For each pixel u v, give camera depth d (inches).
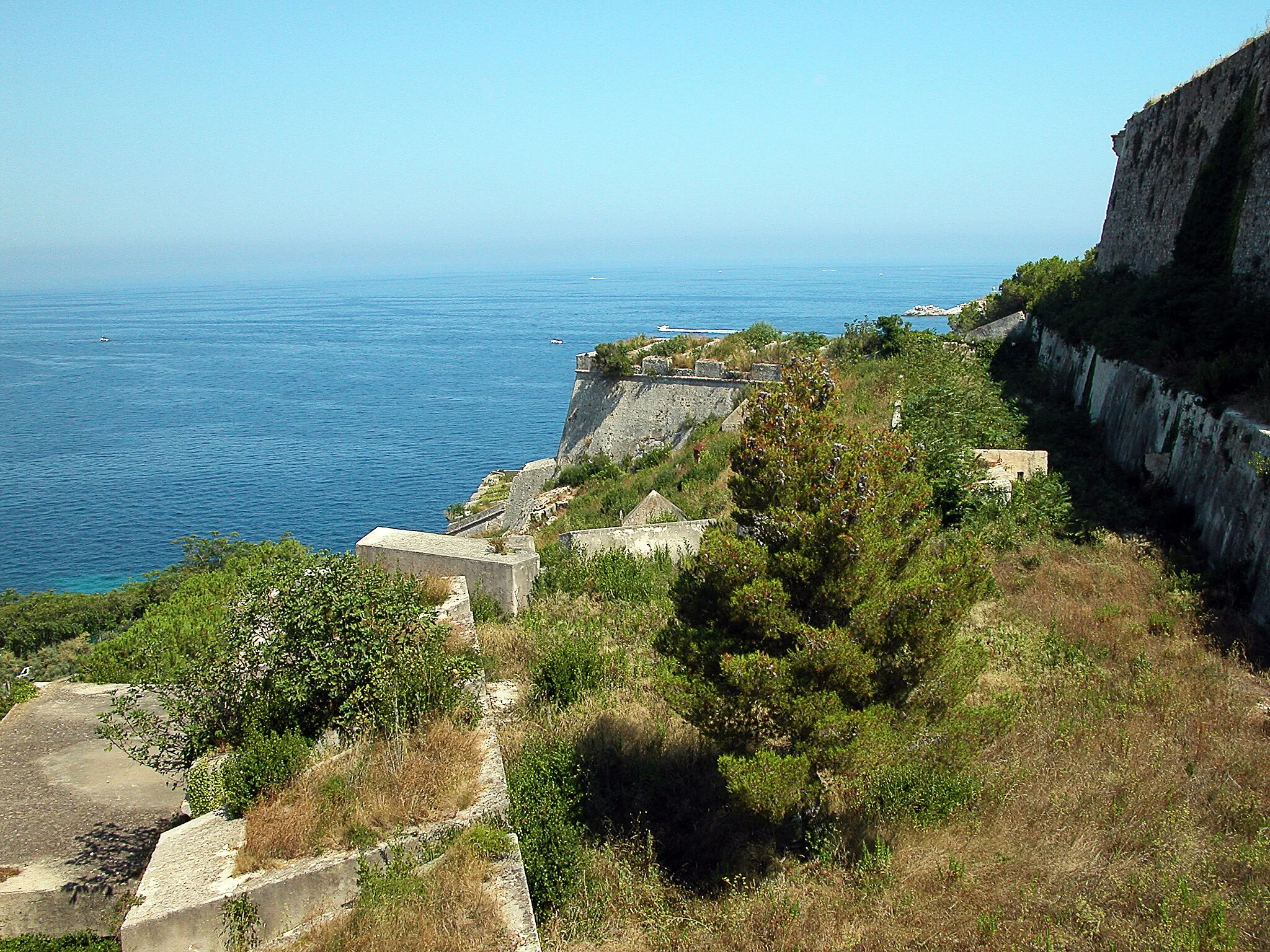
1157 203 1165.7
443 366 6097.4
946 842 350.9
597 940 317.7
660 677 360.8
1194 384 733.3
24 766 456.8
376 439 3676.2
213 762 363.6
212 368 6146.7
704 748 420.8
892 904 318.0
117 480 2982.3
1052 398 1196.5
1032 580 628.4
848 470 344.5
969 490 745.6
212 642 424.2
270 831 307.6
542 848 337.1
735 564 342.0
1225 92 965.8
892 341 1493.6
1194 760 401.4
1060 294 1397.6
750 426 373.7
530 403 4542.3
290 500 2716.5
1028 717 439.5
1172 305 906.1
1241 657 509.7
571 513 1227.2
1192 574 615.8
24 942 343.0
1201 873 324.8
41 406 4628.4
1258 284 837.8
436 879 289.0
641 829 374.6
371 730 366.0
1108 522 733.9
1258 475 582.2
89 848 384.2
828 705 324.8
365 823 312.7
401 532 693.3
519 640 540.1
